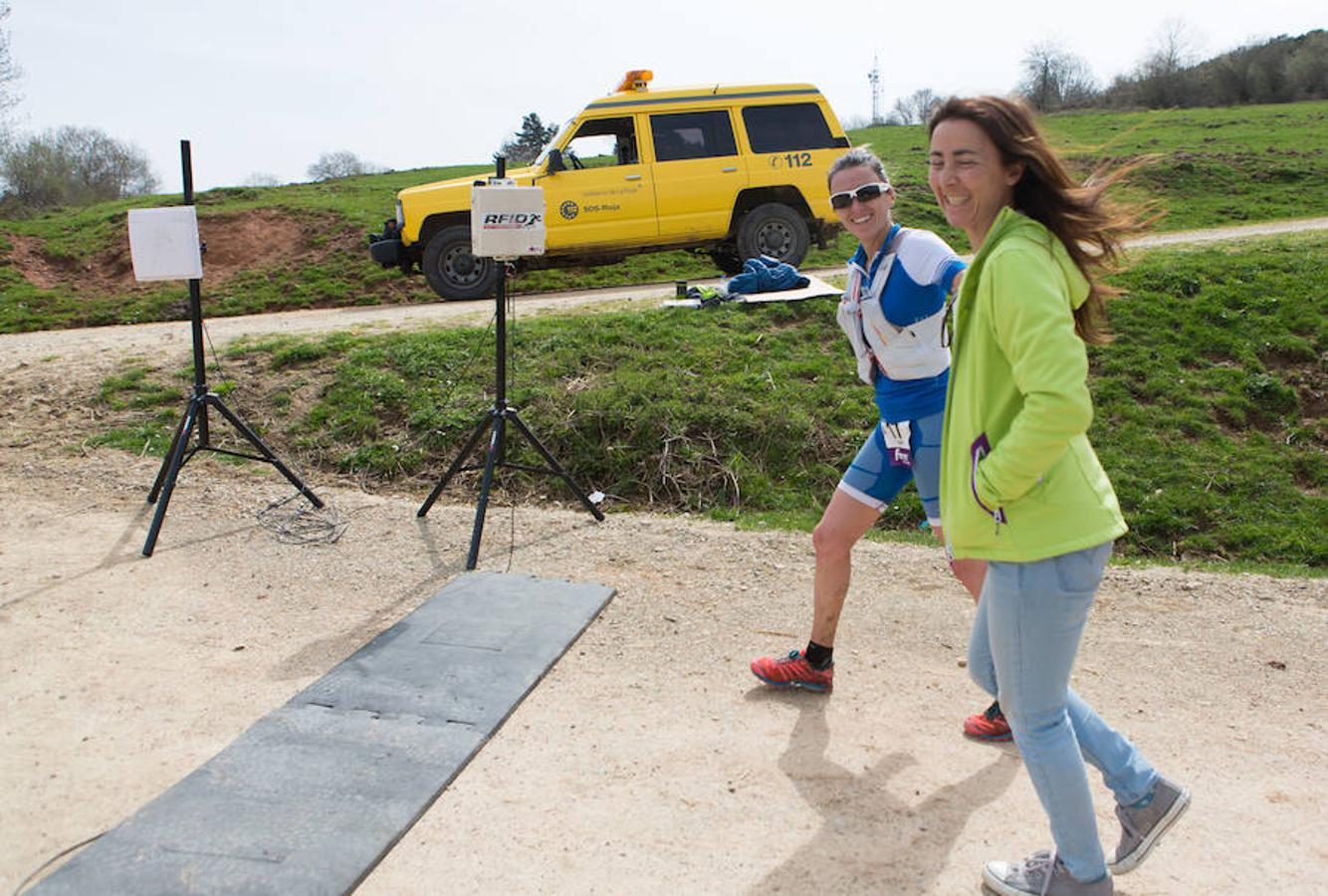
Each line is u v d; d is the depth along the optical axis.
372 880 2.83
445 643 4.32
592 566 5.40
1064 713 2.54
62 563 5.30
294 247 16.78
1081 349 2.22
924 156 27.77
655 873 2.88
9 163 34.62
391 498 6.61
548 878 2.85
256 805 3.12
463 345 8.37
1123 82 53.41
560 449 7.05
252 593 4.98
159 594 4.93
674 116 11.86
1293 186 22.94
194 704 3.85
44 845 2.98
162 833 2.97
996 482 2.31
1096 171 2.61
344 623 4.64
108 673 4.10
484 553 5.59
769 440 7.16
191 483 6.61
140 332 10.48
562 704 3.88
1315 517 6.71
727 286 9.87
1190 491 6.90
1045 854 2.71
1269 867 2.93
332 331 9.26
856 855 2.97
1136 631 4.69
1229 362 8.37
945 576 5.29
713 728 3.71
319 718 3.67
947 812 3.19
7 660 4.20
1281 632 4.68
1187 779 3.42
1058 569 2.39
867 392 7.72
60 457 7.00
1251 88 50.38
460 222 11.87
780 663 3.99
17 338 10.47
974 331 2.46
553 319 9.12
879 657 4.34
